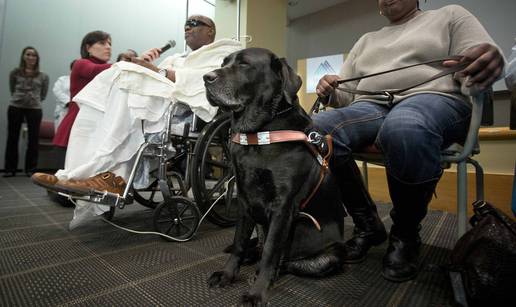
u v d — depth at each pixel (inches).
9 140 141.5
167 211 54.0
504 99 95.2
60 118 138.3
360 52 54.4
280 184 33.5
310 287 35.5
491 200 72.7
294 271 38.3
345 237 56.7
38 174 44.1
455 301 31.3
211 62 63.9
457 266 32.2
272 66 37.5
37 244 48.6
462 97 40.7
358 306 31.5
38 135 147.6
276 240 33.0
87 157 50.4
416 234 40.4
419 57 43.8
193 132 62.2
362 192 45.9
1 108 154.2
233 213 65.1
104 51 85.4
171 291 33.7
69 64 173.0
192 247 49.3
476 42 39.5
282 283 36.4
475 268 29.6
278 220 33.3
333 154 41.4
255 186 34.8
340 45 191.8
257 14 135.2
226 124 62.0
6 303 30.2
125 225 61.5
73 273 37.9
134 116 50.7
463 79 37.6
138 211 74.7
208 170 74.1
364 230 46.4
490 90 38.8
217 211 64.9
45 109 167.0
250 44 132.3
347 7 188.4
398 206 38.2
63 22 169.6
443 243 52.9
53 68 168.2
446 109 36.8
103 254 44.9
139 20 191.2
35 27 161.6
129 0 187.3
